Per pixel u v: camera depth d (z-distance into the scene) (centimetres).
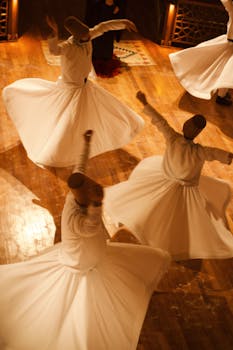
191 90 662
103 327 346
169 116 661
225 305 436
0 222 477
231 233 484
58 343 339
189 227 425
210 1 787
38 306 351
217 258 428
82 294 351
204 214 428
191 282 450
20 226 477
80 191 321
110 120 552
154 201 424
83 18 848
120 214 427
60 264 360
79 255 342
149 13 901
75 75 517
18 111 546
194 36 823
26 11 841
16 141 575
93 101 537
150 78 733
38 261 364
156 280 377
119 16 716
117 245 378
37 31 800
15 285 356
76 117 525
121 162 569
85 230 328
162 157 461
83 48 505
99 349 339
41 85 544
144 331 403
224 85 634
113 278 361
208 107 691
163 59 788
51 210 499
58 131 523
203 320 420
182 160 412
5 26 755
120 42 809
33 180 527
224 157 407
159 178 433
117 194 438
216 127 655
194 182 427
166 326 410
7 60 720
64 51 498
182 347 396
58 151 523
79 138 536
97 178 542
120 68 742
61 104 527
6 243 459
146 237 416
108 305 353
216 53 649
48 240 468
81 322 342
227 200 457
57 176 536
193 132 406
